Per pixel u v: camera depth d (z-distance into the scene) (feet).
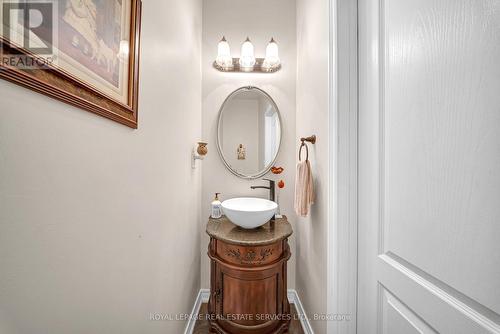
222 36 5.90
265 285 4.10
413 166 2.16
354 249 3.21
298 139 5.66
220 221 5.10
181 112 3.92
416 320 2.17
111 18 1.86
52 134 1.33
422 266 2.05
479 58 1.53
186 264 4.31
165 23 3.16
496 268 1.45
